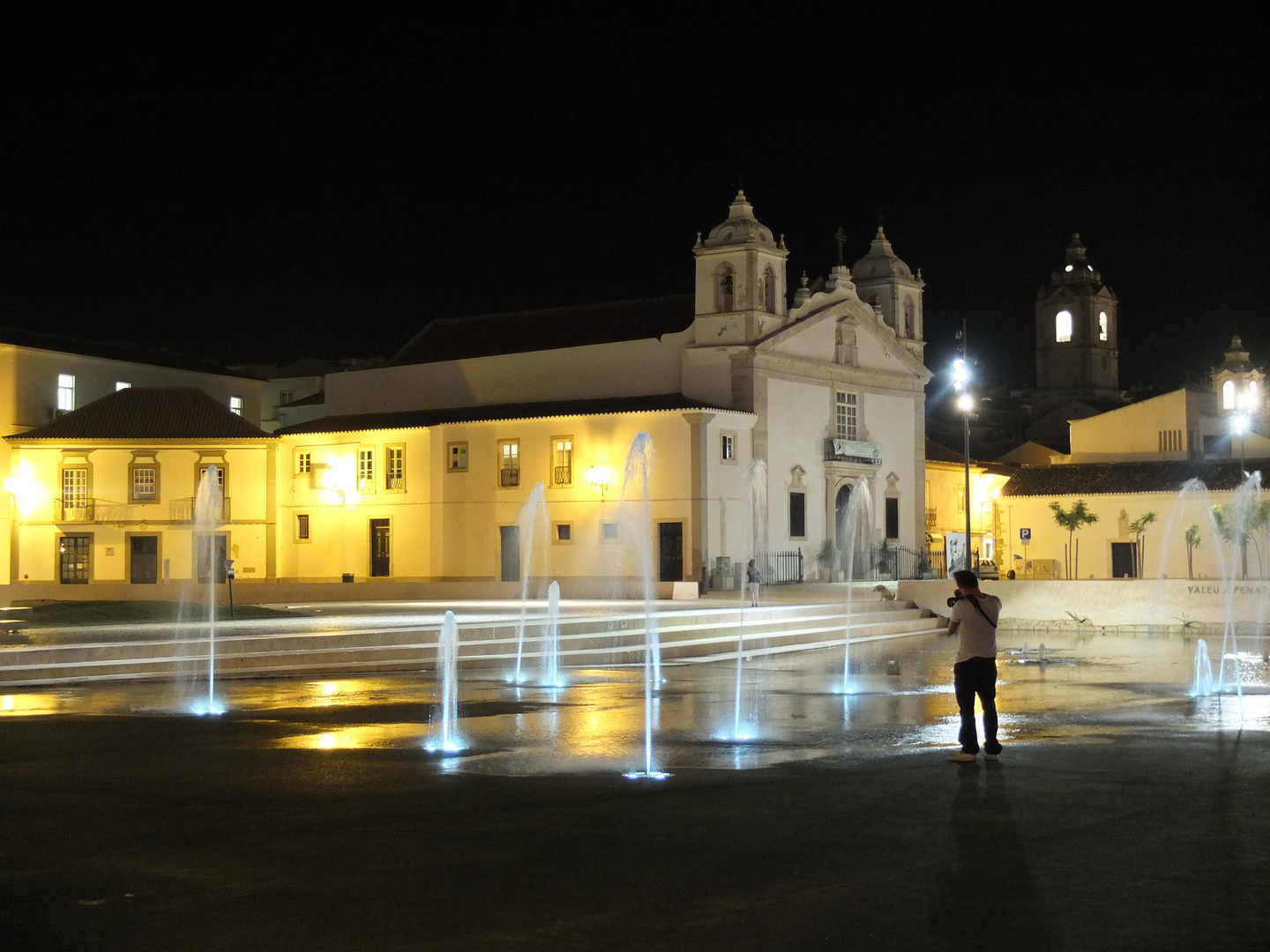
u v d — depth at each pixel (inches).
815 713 770.2
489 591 1902.1
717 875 379.2
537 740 649.6
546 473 2030.0
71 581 2237.9
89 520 2230.6
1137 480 2453.2
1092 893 360.5
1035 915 340.5
